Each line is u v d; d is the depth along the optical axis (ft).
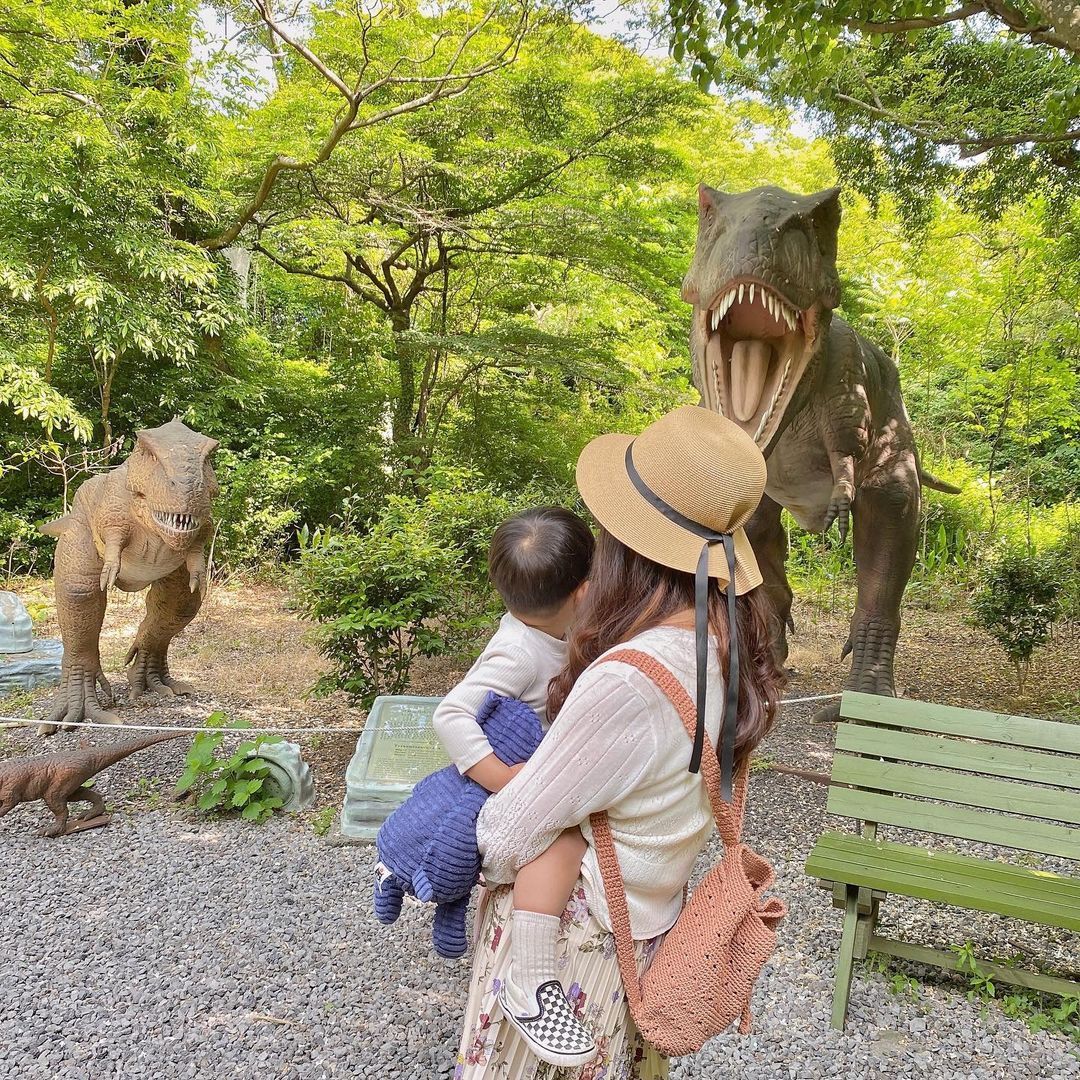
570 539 5.06
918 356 47.01
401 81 29.07
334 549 16.43
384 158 34.17
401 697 15.26
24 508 31.12
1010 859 12.61
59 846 12.35
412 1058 7.98
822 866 8.90
